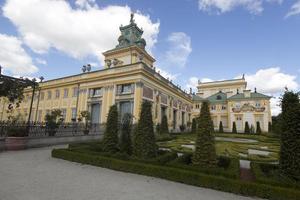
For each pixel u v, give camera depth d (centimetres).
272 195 611
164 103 3447
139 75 2716
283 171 726
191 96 5300
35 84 1545
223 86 5688
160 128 2661
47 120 1838
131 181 746
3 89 1276
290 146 727
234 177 715
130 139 1203
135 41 3634
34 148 1450
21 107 4147
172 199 591
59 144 1686
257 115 4484
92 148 1224
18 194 572
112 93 2927
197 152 883
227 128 4834
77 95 3344
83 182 709
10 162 965
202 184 713
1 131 1372
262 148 1780
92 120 3080
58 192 603
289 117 755
